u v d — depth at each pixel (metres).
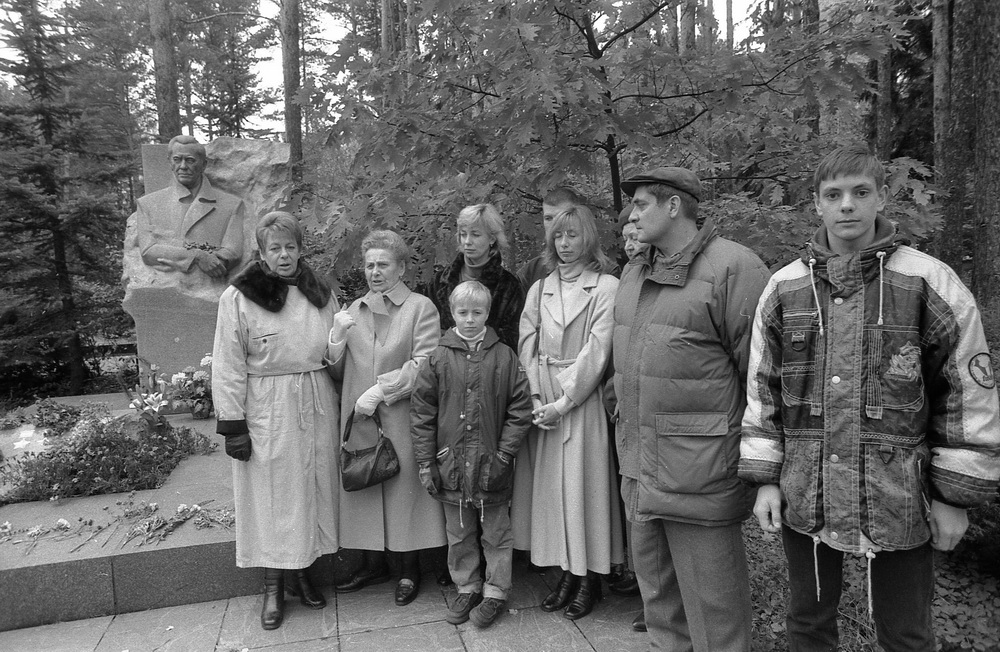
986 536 2.89
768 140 3.36
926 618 1.59
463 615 2.61
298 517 2.62
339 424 2.83
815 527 1.58
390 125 2.87
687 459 1.87
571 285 2.63
